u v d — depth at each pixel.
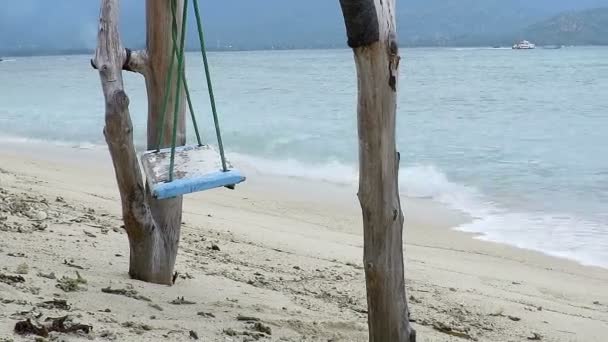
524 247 16.58
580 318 11.23
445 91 56.19
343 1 5.89
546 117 39.91
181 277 10.26
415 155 29.41
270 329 7.86
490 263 15.11
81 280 8.52
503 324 10.50
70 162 27.31
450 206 21.02
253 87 62.19
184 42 8.96
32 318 6.57
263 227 16.77
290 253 13.89
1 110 48.41
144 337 6.63
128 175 9.04
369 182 6.19
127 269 10.02
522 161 27.78
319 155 29.56
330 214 19.53
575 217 19.39
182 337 6.85
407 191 23.14
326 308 9.84
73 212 14.73
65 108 49.66
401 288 6.44
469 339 9.39
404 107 45.53
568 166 26.55
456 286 12.72
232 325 7.82
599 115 40.19
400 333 6.45
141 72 9.34
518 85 61.03
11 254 9.70
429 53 196.25
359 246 15.38
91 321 6.88
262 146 31.55
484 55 166.62
